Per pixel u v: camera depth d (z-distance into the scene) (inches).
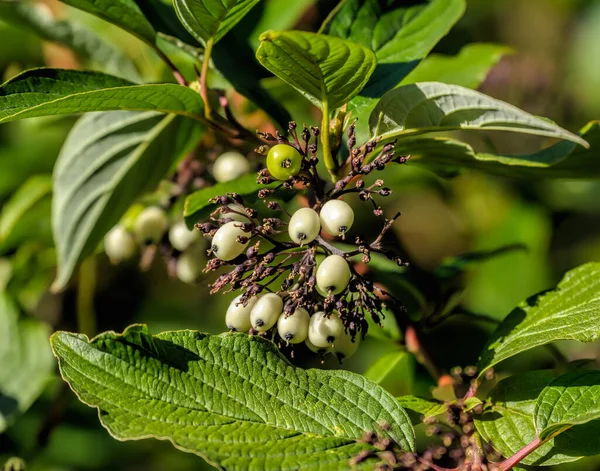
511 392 22.3
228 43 24.7
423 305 25.2
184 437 21.0
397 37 23.7
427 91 21.7
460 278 26.8
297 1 26.0
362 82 21.8
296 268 21.7
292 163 21.7
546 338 22.0
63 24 26.0
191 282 25.1
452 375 23.2
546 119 21.3
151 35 23.6
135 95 22.5
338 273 21.4
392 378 25.4
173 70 23.9
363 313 21.8
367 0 23.8
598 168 23.8
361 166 21.9
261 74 25.0
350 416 21.6
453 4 23.7
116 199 25.0
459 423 22.2
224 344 21.8
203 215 23.2
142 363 21.5
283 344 22.3
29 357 27.0
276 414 21.5
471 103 21.6
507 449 21.8
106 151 24.8
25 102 22.4
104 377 21.4
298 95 26.9
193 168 25.3
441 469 21.5
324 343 21.8
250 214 21.9
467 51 26.8
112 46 26.2
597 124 22.8
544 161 23.4
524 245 26.3
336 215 21.5
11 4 25.6
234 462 20.9
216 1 22.1
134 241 25.9
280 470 21.0
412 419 22.3
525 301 22.7
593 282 22.6
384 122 22.1
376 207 21.7
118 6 23.3
